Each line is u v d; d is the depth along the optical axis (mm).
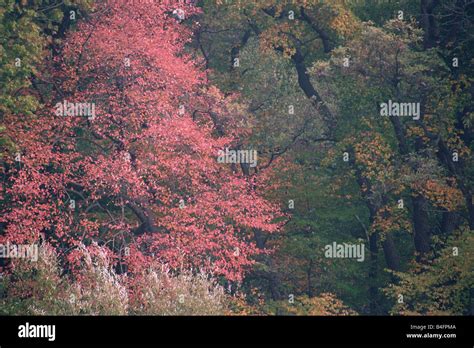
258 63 34344
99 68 26188
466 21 28375
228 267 26531
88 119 26047
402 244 32938
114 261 24391
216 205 27188
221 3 30672
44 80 26031
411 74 26031
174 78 26469
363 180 30312
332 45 31656
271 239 31594
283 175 31625
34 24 23156
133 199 25938
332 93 31797
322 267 31562
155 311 20438
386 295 29000
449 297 27656
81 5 25109
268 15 32031
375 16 30594
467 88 29156
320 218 31891
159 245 25406
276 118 30797
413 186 27062
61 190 25109
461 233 28703
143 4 26422
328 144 32156
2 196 24984
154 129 24859
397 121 28188
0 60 21953
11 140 23594
